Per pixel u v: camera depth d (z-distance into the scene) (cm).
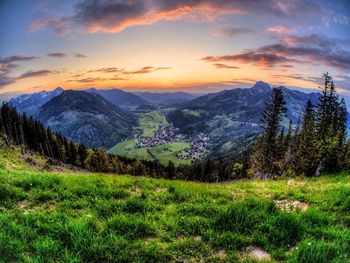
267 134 7156
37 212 792
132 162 18225
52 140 13888
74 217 801
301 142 7031
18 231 689
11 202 866
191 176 14662
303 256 631
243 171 12275
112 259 621
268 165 7088
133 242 682
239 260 643
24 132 12938
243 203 867
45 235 689
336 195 1012
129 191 1050
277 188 1252
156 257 639
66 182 1044
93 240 659
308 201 1030
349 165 4562
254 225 766
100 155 15838
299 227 755
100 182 1106
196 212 855
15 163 5719
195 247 680
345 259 618
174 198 974
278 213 823
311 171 5319
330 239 721
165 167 17600
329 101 6147
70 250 637
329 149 4853
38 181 1014
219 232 739
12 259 602
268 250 684
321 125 6194
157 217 818
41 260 589
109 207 851
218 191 1095
